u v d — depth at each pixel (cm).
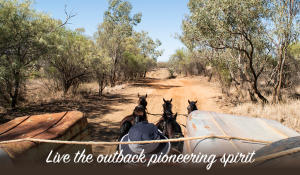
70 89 1666
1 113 1016
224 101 1573
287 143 217
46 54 1166
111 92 2019
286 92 1734
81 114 466
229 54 1583
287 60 1645
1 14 956
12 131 358
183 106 1416
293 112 1005
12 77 1010
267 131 353
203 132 329
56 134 348
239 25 1150
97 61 1609
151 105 1432
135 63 3475
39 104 1252
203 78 4175
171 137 448
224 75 1889
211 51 1755
